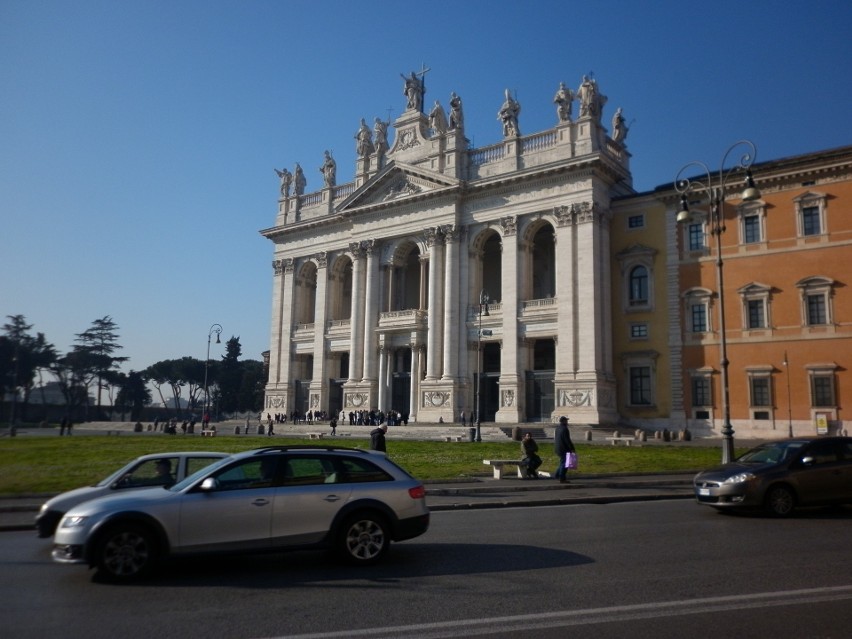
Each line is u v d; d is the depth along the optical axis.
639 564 11.12
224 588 9.92
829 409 45.34
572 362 52.75
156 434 62.34
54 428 88.06
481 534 14.52
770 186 49.12
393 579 10.34
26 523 16.67
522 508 19.59
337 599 9.23
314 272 76.31
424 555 12.18
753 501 16.38
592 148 54.47
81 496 13.64
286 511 11.05
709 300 50.75
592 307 52.62
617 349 54.50
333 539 11.21
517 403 55.53
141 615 8.58
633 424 52.97
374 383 64.56
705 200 51.56
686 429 50.19
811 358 46.38
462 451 36.03
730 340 49.56
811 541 13.07
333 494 11.37
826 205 46.91
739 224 50.25
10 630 8.00
